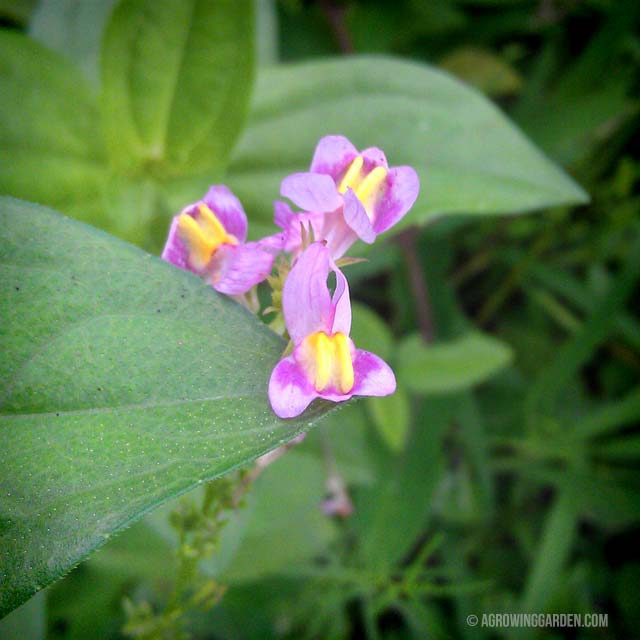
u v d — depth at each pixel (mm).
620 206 173
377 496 151
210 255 72
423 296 160
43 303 57
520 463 166
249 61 110
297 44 166
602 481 162
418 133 118
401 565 163
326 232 70
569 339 165
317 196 63
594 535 175
